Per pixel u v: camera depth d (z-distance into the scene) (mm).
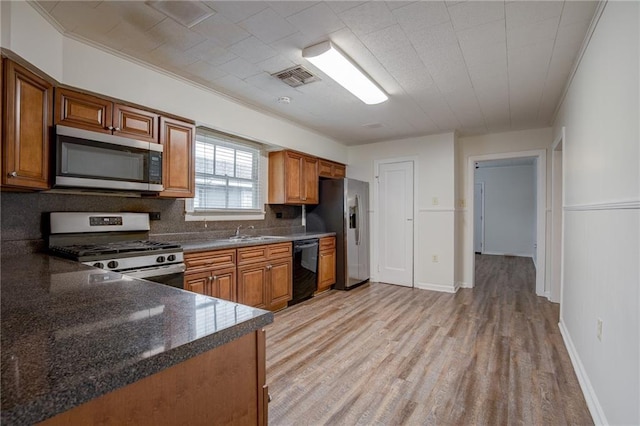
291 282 3822
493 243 8812
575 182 2609
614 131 1595
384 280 5227
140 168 2541
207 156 3580
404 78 2844
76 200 2518
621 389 1415
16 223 2199
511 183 8578
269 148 4238
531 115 3877
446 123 4223
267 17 1991
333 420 1738
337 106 3596
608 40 1701
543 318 3389
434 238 4773
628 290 1356
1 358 614
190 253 2701
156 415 667
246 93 3229
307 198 4570
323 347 2656
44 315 881
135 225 2838
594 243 1918
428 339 2818
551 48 2328
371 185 5387
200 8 1903
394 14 1952
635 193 1308
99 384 555
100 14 1962
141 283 1304
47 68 2010
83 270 1594
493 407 1843
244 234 3971
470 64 2584
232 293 3080
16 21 1776
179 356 681
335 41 2264
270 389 2033
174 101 2844
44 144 2053
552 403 1879
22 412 469
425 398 1935
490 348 2627
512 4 1852
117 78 2445
